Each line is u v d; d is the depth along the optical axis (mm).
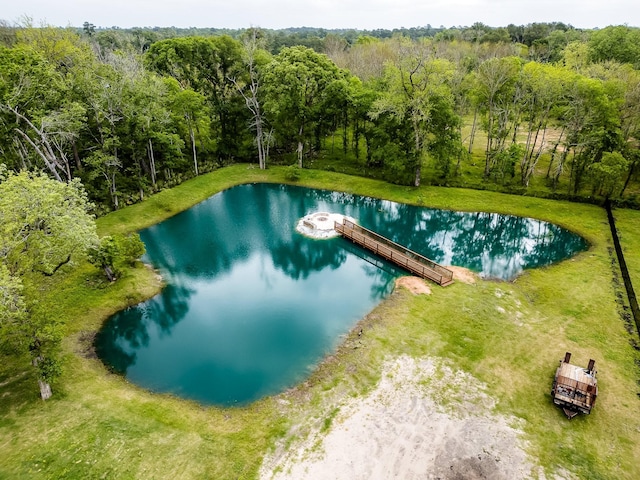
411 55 44188
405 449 18000
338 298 30375
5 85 33281
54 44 45719
